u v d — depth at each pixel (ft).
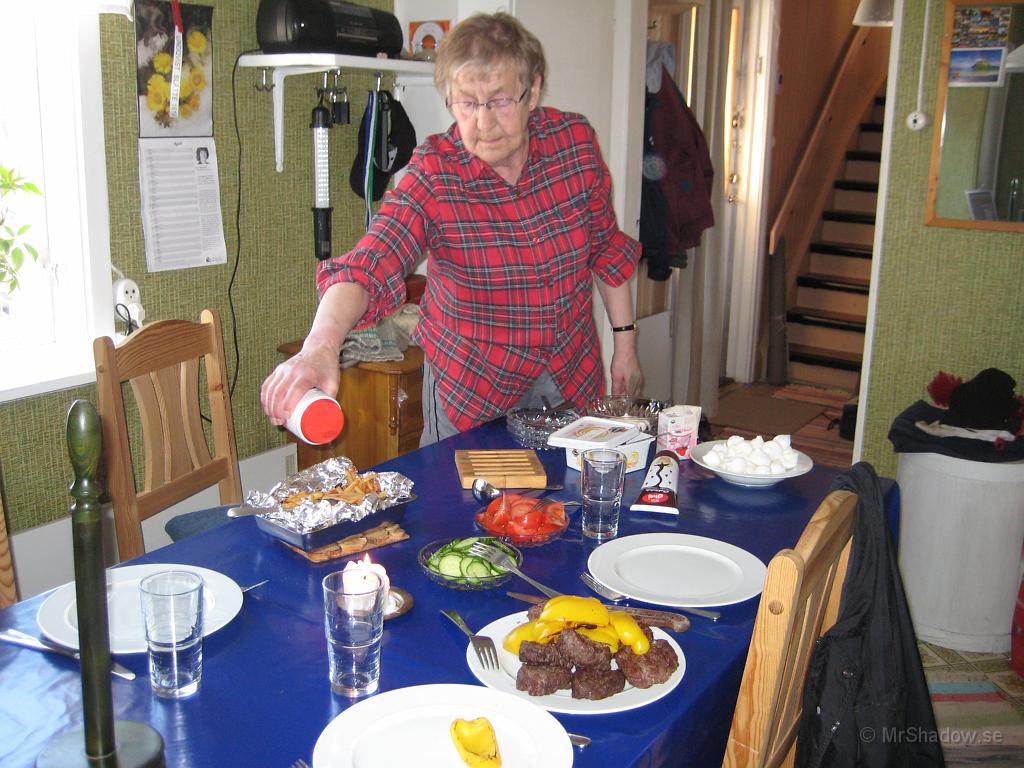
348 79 10.24
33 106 7.72
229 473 7.22
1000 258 9.66
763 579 4.68
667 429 6.50
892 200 10.11
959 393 8.97
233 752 3.37
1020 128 9.33
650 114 12.64
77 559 3.05
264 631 4.18
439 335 6.80
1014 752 7.50
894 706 4.31
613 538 5.24
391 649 4.05
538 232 6.50
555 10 10.23
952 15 9.39
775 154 17.60
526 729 3.39
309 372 4.76
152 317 8.72
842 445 14.84
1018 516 8.60
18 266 7.80
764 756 3.89
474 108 5.88
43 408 7.90
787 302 18.71
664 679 3.76
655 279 13.26
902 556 9.24
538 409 7.02
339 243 10.59
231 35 8.91
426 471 6.11
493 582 4.56
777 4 16.16
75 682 3.76
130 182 8.29
